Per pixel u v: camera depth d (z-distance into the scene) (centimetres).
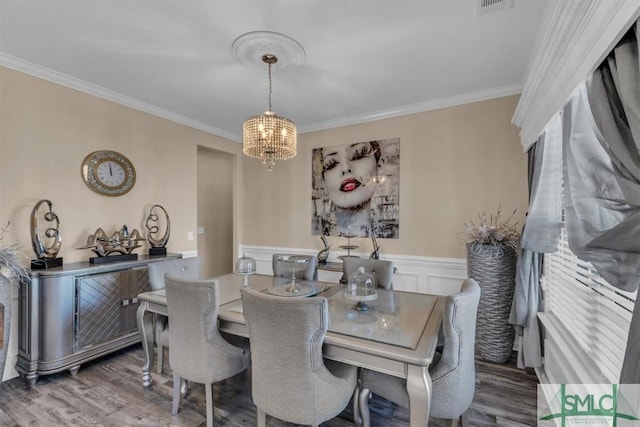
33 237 248
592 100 120
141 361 277
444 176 334
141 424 192
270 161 264
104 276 267
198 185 496
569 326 188
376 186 373
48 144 269
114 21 200
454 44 225
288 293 221
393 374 140
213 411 189
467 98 317
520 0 178
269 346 149
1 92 242
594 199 127
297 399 147
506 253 270
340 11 189
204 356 181
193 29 208
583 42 123
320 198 414
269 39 218
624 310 131
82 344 252
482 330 275
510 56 241
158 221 360
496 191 309
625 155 101
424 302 213
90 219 297
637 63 97
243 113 376
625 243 100
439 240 337
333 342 149
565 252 200
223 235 541
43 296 237
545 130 207
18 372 246
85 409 206
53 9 188
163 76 278
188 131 400
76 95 288
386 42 222
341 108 358
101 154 304
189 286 178
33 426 190
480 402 213
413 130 351
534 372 253
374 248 365
